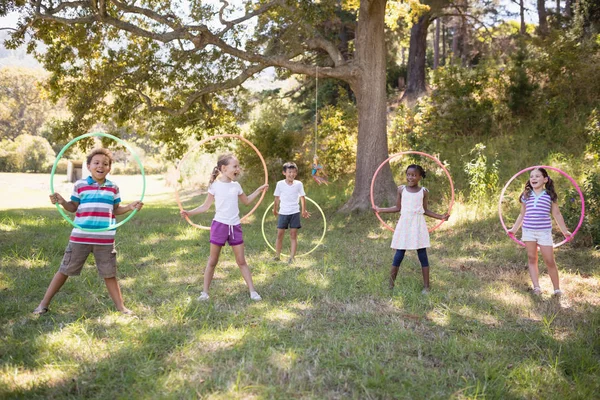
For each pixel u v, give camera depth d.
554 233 7.56
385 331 3.83
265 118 17.52
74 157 44.91
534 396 2.85
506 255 6.75
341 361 3.22
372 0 10.79
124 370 3.09
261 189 5.14
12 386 2.84
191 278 5.54
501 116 13.89
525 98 13.52
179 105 12.31
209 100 12.97
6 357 3.25
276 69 13.97
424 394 2.84
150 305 4.50
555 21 20.47
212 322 4.00
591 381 3.05
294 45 11.46
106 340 3.58
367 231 9.14
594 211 7.11
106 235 4.16
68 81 11.88
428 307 4.55
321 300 4.71
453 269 6.16
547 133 12.14
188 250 7.18
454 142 13.36
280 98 21.34
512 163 11.29
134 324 3.89
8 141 46.09
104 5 9.77
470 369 3.17
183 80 11.98
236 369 3.05
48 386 2.85
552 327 4.02
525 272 5.92
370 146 11.03
